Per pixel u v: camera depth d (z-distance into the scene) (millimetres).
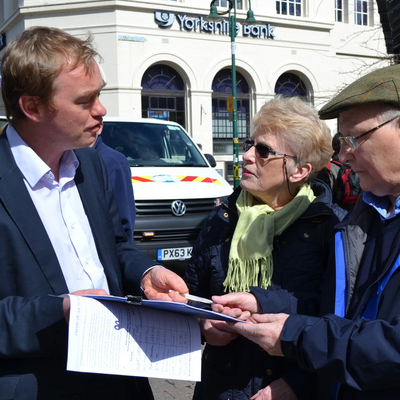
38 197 1487
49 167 1517
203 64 18250
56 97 1394
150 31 17297
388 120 1319
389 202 1452
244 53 18922
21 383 1349
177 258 5258
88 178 1676
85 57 1424
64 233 1521
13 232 1366
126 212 2889
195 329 1443
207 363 1784
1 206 1381
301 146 1742
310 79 20062
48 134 1457
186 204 5379
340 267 1464
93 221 1634
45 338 1299
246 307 1578
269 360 1662
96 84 1460
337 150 3982
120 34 16812
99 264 1624
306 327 1341
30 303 1318
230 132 19469
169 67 18203
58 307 1305
